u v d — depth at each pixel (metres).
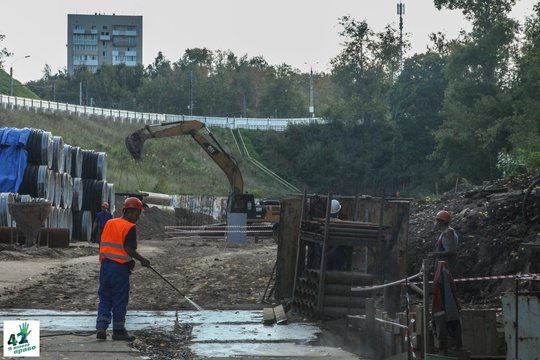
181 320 17.12
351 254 19.41
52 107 116.12
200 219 69.06
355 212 20.34
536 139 64.38
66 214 47.12
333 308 17.75
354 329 16.67
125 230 14.41
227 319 17.31
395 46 137.62
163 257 35.00
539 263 16.45
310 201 20.14
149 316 17.62
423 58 113.94
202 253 38.34
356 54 138.25
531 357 11.60
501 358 12.77
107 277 14.32
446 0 89.25
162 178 102.81
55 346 13.63
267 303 19.86
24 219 36.25
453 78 91.06
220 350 13.96
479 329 12.86
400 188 109.94
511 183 28.25
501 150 79.00
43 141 44.22
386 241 18.66
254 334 15.59
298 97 196.75
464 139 81.19
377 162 117.25
